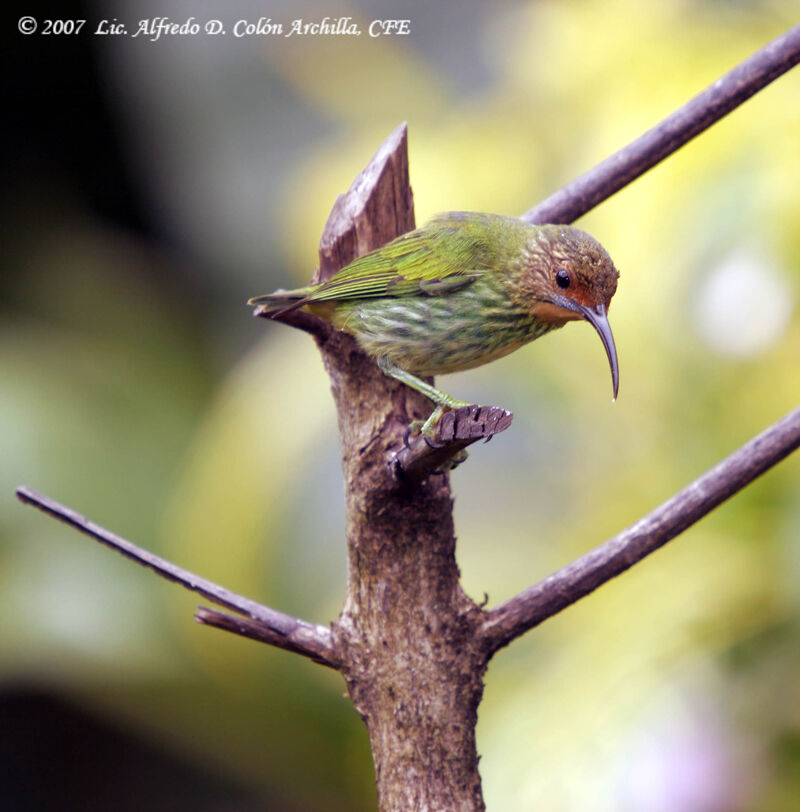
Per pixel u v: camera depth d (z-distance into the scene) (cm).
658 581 915
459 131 1148
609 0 1091
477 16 1385
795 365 907
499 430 475
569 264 739
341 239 608
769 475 872
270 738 1339
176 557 1304
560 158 1088
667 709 862
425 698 529
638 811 844
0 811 1491
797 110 924
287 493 1229
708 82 998
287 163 1576
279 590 1223
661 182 955
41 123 1723
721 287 909
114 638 1327
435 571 531
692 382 951
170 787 1518
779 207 890
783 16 1010
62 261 1712
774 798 833
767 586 867
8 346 1586
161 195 1712
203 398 1636
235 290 1670
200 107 1611
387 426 581
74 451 1477
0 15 1628
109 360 1617
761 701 856
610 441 1004
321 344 598
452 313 734
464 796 528
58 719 1512
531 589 534
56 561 1378
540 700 915
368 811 1336
